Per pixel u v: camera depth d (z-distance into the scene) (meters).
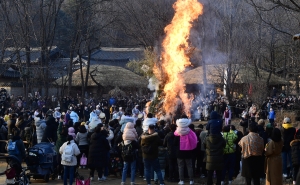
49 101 35.81
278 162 10.70
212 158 11.89
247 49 38.41
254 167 10.95
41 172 13.41
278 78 40.03
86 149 14.24
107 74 48.34
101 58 67.94
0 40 34.44
